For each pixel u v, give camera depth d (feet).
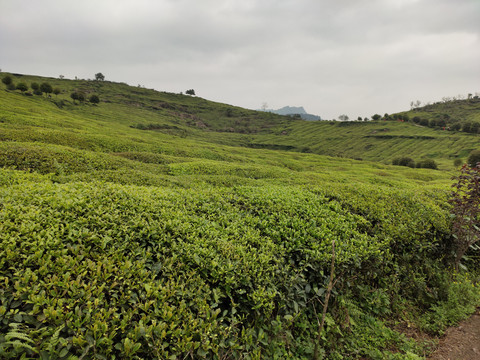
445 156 377.30
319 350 17.83
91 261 15.40
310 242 24.48
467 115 593.01
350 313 22.08
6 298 12.53
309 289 20.79
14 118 147.23
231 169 93.97
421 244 29.07
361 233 29.01
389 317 23.63
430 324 22.67
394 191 42.34
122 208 22.76
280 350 17.35
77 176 48.91
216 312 15.55
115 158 77.51
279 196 34.01
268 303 17.42
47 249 15.52
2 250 14.55
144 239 19.25
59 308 12.35
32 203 20.95
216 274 17.63
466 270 31.68
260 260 20.38
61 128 152.46
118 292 15.01
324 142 493.36
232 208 29.48
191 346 13.74
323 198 36.09
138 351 12.89
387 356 18.90
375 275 25.17
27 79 561.02
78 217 19.35
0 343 10.96
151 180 54.39
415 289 26.02
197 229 22.13
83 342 11.76
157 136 259.19
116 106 494.18
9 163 54.39
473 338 20.95
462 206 29.63
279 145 458.91
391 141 466.29
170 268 17.21
